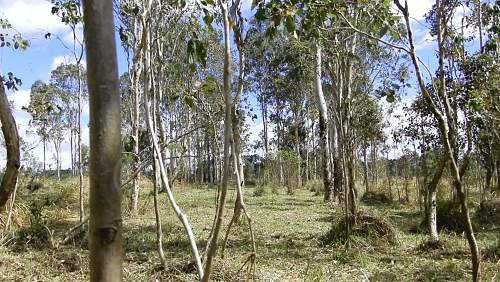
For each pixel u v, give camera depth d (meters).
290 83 26.16
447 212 10.93
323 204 17.86
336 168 17.39
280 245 9.30
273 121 39.12
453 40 7.15
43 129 24.28
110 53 1.52
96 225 1.52
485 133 8.54
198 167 37.22
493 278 6.63
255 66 24.64
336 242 9.16
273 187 25.56
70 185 18.58
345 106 9.80
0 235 9.34
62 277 6.98
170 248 9.12
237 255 8.29
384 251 8.64
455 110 7.03
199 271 2.26
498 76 6.91
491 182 15.27
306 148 38.41
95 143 1.51
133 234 10.66
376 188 20.50
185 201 19.02
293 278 6.92
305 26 4.89
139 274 6.92
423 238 9.62
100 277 1.51
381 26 4.90
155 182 3.94
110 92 1.52
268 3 3.57
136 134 12.48
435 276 6.88
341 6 4.95
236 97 2.88
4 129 5.66
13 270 7.29
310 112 28.98
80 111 13.23
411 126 13.65
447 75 7.54
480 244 9.22
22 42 7.77
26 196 15.64
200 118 12.01
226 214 14.45
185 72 6.21
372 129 13.38
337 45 9.48
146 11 3.31
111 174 1.52
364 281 6.73
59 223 11.80
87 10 1.52
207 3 3.10
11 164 5.71
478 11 7.05
